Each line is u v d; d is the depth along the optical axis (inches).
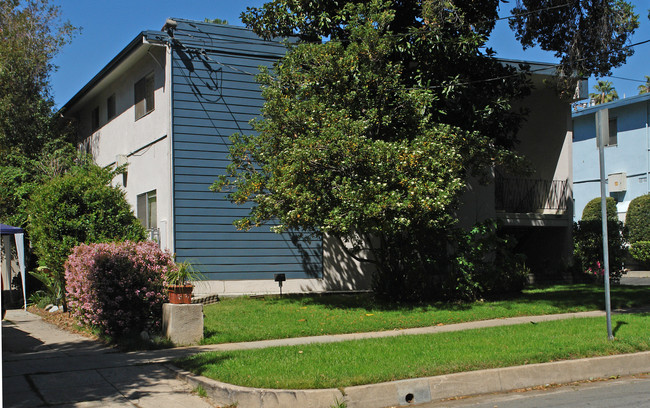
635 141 1131.9
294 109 503.2
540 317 475.2
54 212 517.3
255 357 317.4
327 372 276.5
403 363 295.7
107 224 525.3
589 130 1237.1
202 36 638.5
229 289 630.5
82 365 320.2
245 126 649.6
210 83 637.9
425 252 565.3
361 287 693.3
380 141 475.8
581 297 587.2
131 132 726.5
